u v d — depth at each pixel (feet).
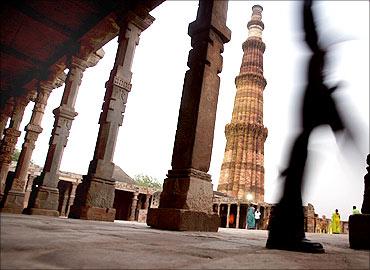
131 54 26.18
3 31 37.91
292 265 5.43
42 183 29.35
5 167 47.26
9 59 44.50
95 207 21.59
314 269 5.20
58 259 4.50
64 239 6.71
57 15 33.24
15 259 4.21
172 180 16.02
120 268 4.25
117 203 84.23
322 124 6.05
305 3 6.78
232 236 13.73
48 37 37.65
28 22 34.96
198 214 15.06
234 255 6.31
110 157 23.45
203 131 16.60
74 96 33.19
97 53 37.22
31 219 12.85
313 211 73.51
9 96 53.36
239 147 119.55
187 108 17.35
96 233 8.88
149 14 27.17
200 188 15.60
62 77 44.96
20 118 49.90
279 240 8.07
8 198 37.58
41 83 43.09
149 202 85.81
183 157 16.29
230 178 116.47
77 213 21.68
